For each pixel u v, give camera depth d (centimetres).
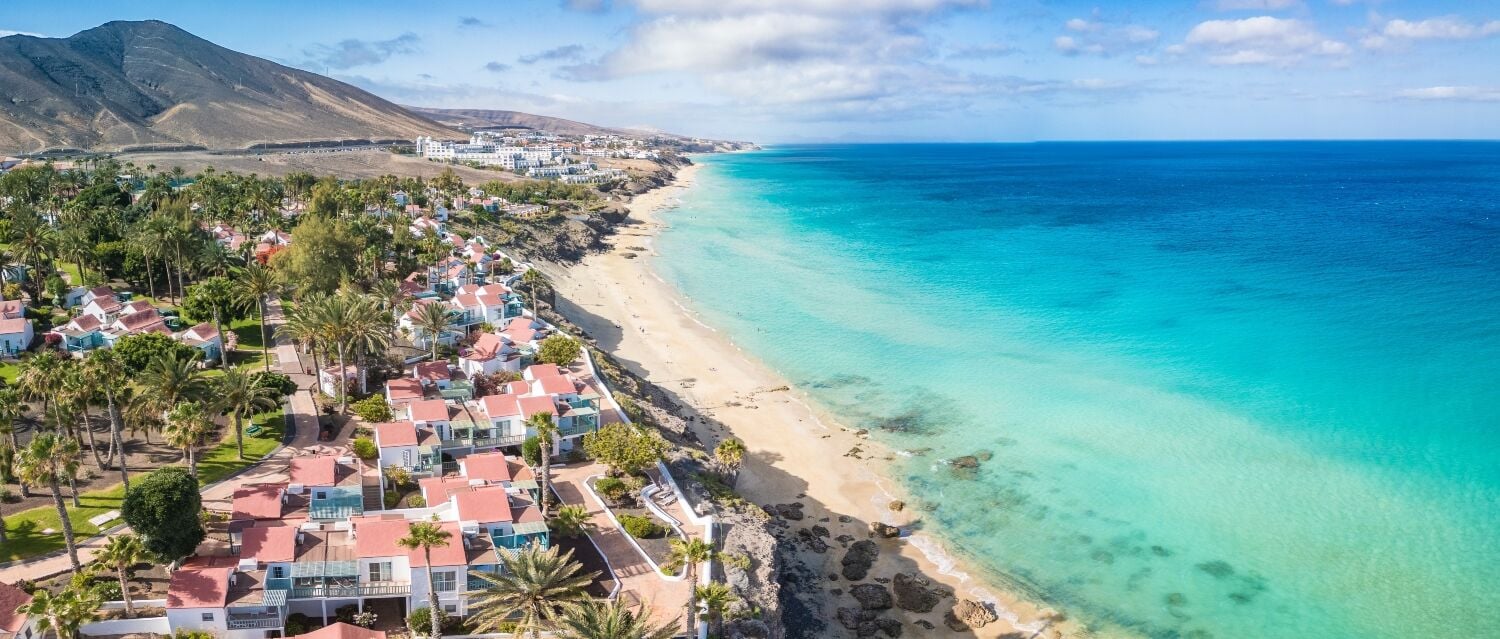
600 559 6938
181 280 12875
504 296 13425
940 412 11125
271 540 6266
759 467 9681
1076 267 19750
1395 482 8975
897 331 14575
